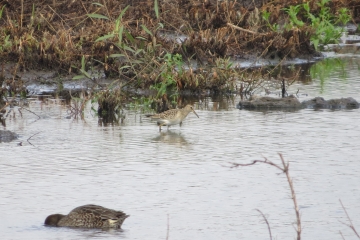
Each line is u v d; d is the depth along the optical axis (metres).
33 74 59.66
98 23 66.25
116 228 30.84
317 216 32.12
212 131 46.84
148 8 71.88
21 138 44.84
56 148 42.72
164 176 37.50
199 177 37.38
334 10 82.69
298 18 79.31
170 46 64.25
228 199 34.22
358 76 63.12
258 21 72.75
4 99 55.06
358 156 40.75
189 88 58.44
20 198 34.22
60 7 70.25
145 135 46.12
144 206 33.28
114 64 60.38
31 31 63.62
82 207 31.53
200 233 30.28
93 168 38.81
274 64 68.38
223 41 66.69
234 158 40.56
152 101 55.22
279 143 43.53
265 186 36.03
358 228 30.83
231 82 59.06
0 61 60.31
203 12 73.31
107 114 51.88
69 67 60.31
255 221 31.59
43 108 52.81
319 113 51.59
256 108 53.56
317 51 71.75
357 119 49.53
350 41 79.38
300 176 37.41
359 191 35.16
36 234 30.19
